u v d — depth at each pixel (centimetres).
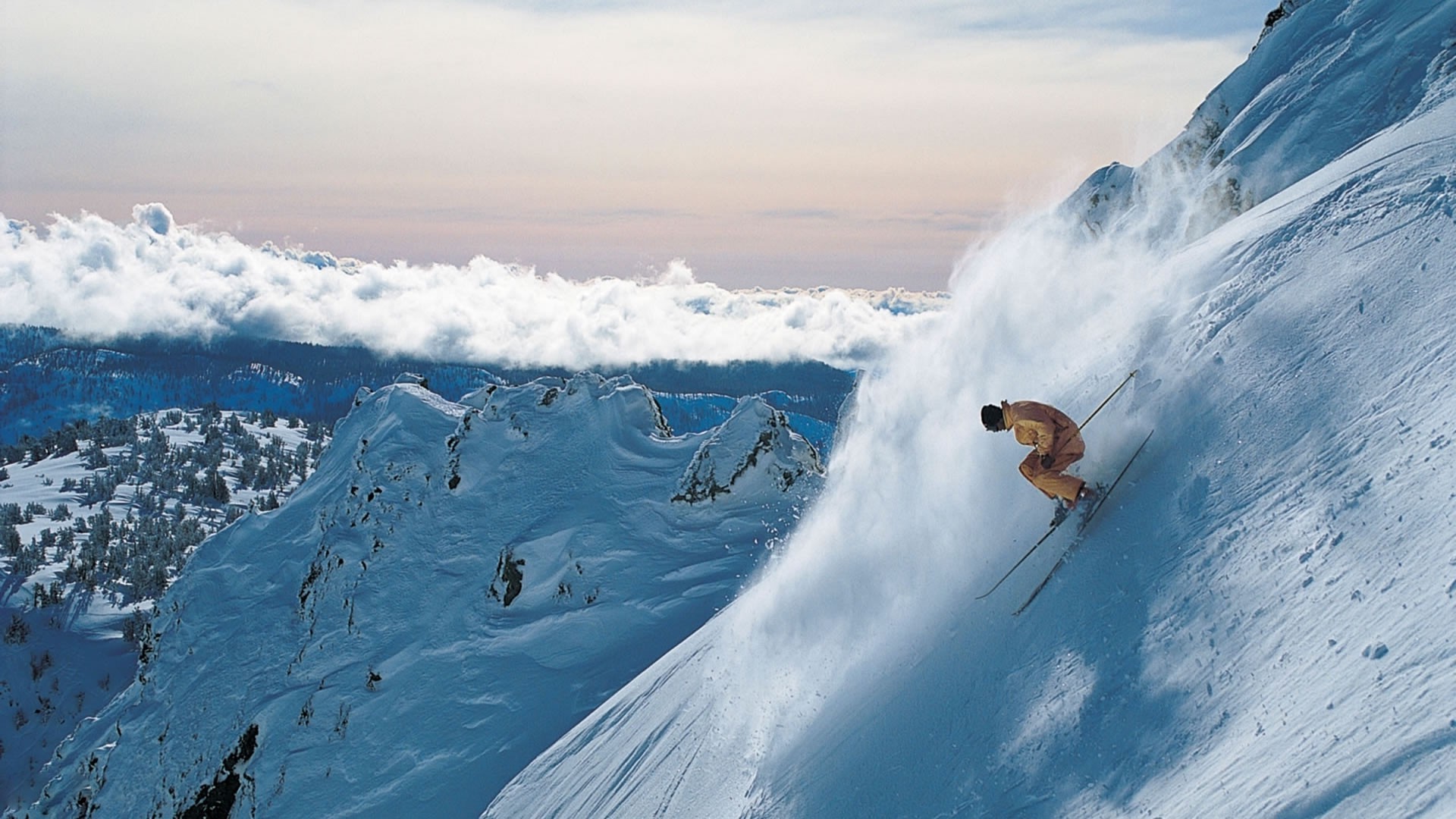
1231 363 806
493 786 2195
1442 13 1622
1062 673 688
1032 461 841
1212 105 2155
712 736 1291
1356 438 625
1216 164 1881
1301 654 520
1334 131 1605
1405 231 769
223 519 19350
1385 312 707
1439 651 439
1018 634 784
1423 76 1550
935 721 782
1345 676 477
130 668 12150
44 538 16425
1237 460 712
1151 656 625
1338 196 912
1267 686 523
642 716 1680
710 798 1143
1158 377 877
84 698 11494
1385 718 432
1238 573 616
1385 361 665
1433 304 668
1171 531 712
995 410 846
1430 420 580
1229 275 934
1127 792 547
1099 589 735
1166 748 551
